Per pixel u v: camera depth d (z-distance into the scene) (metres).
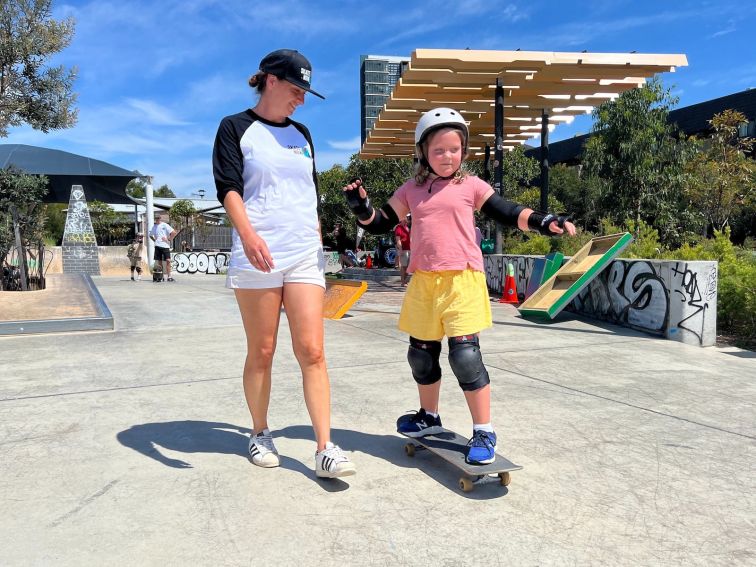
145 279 17.19
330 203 27.72
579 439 3.22
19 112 9.77
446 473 2.76
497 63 9.49
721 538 2.16
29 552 2.02
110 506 2.38
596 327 7.37
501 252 12.63
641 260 7.01
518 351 5.77
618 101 18.89
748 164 23.09
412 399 3.99
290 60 2.58
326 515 2.31
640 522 2.28
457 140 2.67
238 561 1.97
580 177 31.50
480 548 2.07
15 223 11.04
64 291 11.02
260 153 2.61
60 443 3.11
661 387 4.40
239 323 7.46
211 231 34.09
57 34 9.84
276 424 3.45
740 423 3.54
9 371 4.79
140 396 4.04
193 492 2.51
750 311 6.79
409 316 2.85
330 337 6.51
